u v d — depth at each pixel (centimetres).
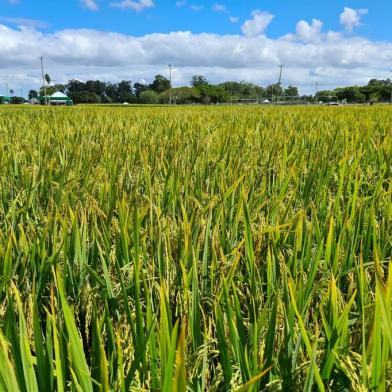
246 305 229
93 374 176
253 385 157
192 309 198
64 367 159
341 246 279
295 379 168
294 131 786
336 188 441
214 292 235
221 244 284
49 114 1598
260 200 361
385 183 466
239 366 174
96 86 15975
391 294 171
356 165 463
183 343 127
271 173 483
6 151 568
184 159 513
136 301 183
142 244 266
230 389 174
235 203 355
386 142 598
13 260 259
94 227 267
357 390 154
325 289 237
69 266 251
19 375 151
